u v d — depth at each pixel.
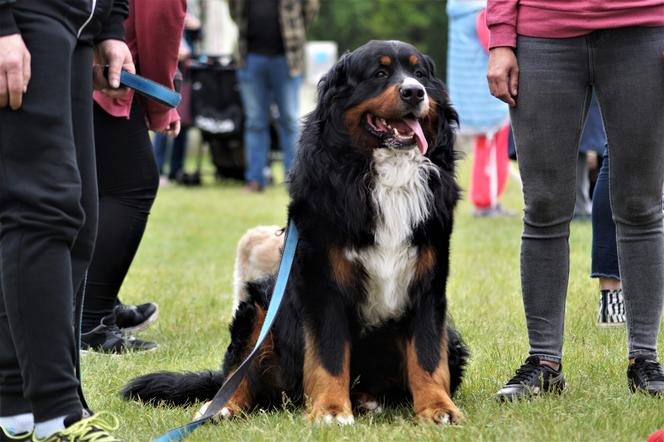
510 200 15.96
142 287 9.16
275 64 16.30
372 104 5.11
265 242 7.49
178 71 6.80
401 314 5.05
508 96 4.95
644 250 5.07
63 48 3.82
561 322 5.21
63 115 3.81
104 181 6.66
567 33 4.80
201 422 4.59
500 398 4.99
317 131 5.19
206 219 14.44
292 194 5.09
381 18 53.97
